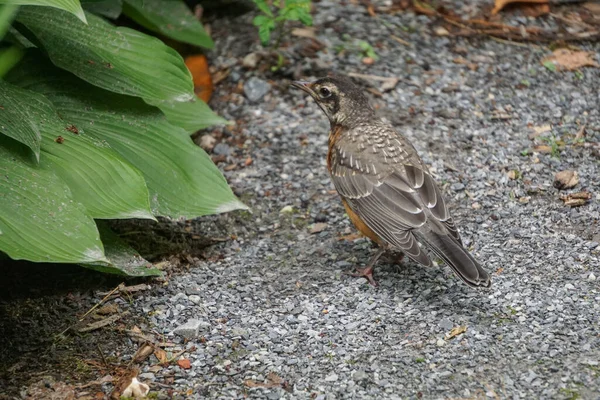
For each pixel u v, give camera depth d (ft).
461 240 37.52
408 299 35.63
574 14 55.52
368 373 31.30
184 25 50.29
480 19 55.16
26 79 38.34
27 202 32.07
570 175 42.06
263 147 46.65
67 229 31.73
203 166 38.60
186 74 38.58
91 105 38.50
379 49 52.60
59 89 38.50
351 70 50.96
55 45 37.24
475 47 52.85
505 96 48.98
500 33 53.78
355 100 39.37
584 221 39.52
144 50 38.68
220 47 53.52
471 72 50.85
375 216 36.09
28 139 32.76
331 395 30.32
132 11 48.55
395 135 38.14
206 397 30.71
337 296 36.24
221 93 50.49
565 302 34.12
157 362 32.68
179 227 41.57
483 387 29.99
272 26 49.39
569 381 29.84
